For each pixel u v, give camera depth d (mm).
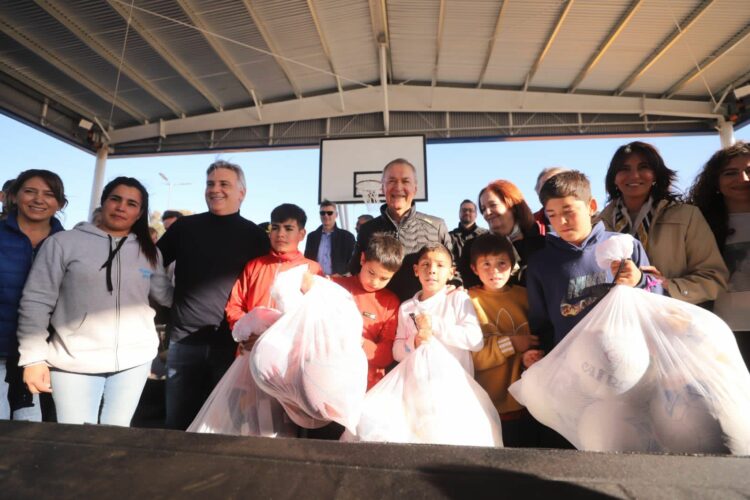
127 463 535
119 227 1435
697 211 1292
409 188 1698
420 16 5422
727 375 773
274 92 7133
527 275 1312
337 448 568
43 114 6773
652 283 1074
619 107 6828
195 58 6059
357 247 1812
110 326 1341
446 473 502
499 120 7105
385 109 6621
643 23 5316
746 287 1333
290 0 5066
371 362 1341
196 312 1558
